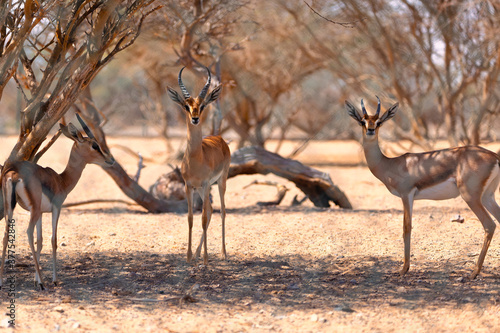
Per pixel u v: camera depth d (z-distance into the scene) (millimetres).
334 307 9234
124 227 15438
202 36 19234
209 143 12609
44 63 22703
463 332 8133
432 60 30406
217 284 10500
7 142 45156
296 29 32375
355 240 13891
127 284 10438
